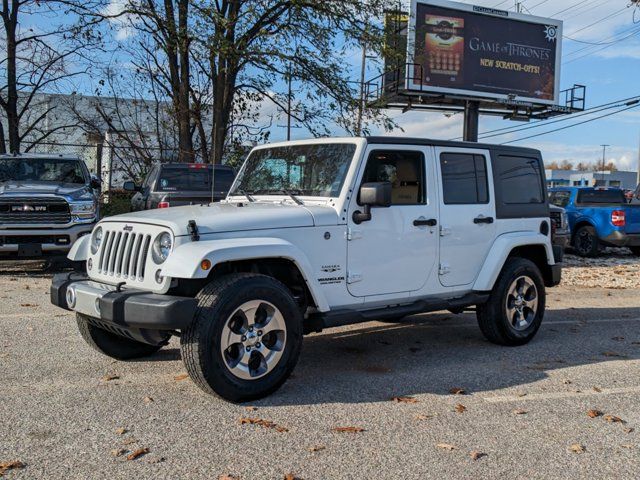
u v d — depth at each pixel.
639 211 16.41
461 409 4.59
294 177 5.76
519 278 6.65
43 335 6.54
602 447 3.97
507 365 5.91
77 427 4.05
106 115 20.75
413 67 24.12
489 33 25.41
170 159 20.05
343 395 4.87
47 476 3.35
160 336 4.89
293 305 4.75
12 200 10.30
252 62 17.23
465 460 3.71
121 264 4.89
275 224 4.84
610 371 5.77
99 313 4.60
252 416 4.33
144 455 3.64
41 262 12.71
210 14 15.88
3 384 4.93
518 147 6.89
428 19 24.34
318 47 17.61
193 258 4.31
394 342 6.82
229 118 19.52
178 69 18.81
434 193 5.90
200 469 3.47
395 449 3.84
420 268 5.79
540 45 26.31
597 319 8.47
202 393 4.79
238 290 4.46
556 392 5.09
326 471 3.50
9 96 18.55
